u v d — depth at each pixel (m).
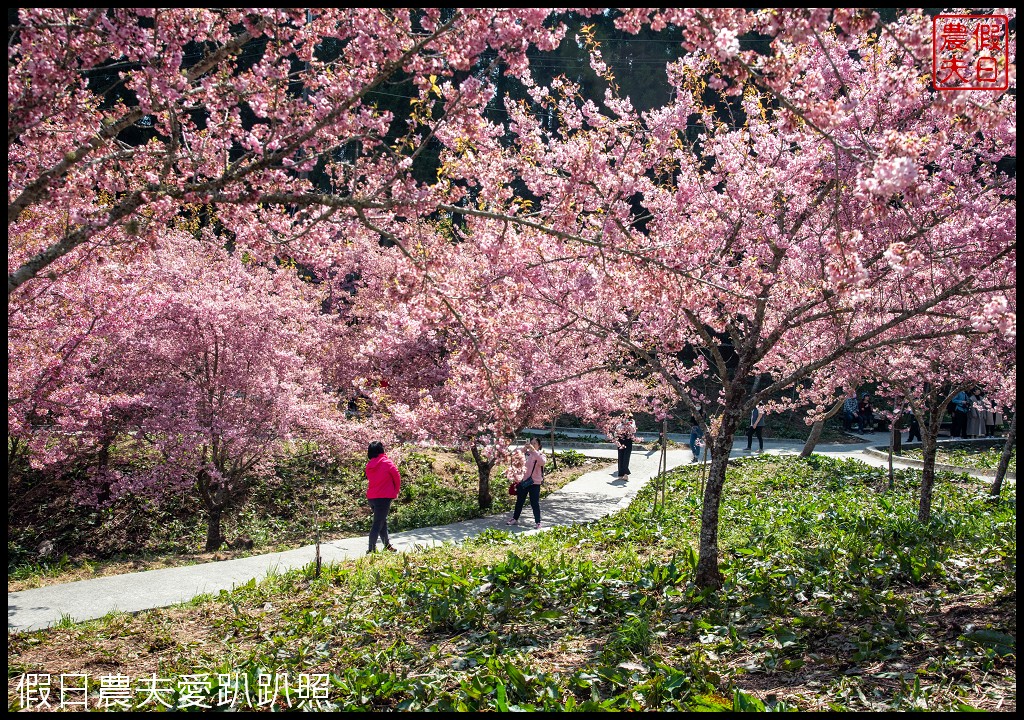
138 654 5.93
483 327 6.07
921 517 10.09
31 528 13.05
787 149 7.42
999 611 5.17
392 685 4.66
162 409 12.07
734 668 4.70
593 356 14.68
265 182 5.43
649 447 24.47
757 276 6.81
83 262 8.17
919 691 3.89
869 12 3.73
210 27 4.99
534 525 12.85
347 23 5.10
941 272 6.67
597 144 6.27
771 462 19.89
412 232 6.32
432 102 5.41
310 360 16.61
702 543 7.10
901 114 6.43
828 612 5.64
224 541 13.57
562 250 7.71
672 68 7.49
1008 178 6.84
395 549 10.43
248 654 5.77
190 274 14.05
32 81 4.14
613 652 5.07
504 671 4.79
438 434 13.84
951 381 10.02
